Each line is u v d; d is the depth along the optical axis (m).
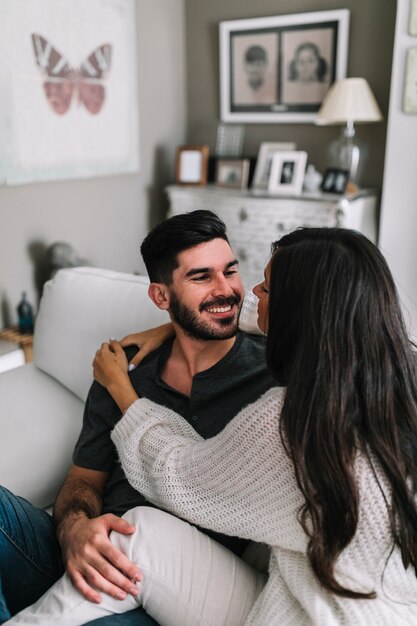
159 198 3.73
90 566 0.95
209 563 0.94
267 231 3.14
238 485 0.86
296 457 0.77
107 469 1.25
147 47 3.41
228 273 1.14
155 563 0.93
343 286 0.76
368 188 3.28
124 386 1.15
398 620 0.78
